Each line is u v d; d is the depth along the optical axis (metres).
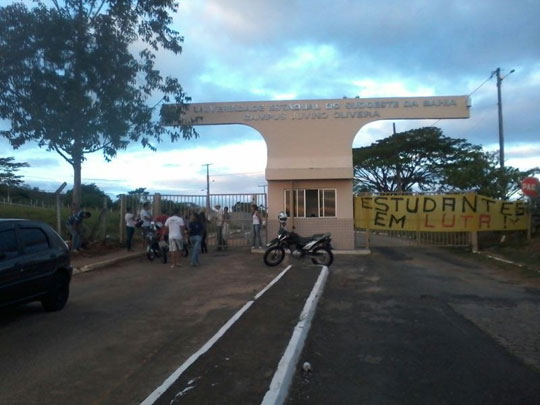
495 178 22.70
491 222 20.81
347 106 20.84
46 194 46.94
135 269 15.19
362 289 11.83
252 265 16.09
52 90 14.90
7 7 14.62
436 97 20.67
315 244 15.98
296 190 20.97
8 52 14.52
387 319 8.80
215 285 12.33
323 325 8.36
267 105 21.03
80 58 15.14
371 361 6.50
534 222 20.98
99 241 19.23
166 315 9.11
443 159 42.44
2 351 6.88
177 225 15.63
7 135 15.48
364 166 44.16
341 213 20.80
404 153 42.69
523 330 8.07
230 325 7.79
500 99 28.20
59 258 9.45
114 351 6.91
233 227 21.42
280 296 10.12
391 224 21.25
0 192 42.78
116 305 10.01
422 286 12.28
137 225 18.45
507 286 12.34
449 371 6.12
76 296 10.98
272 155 20.97
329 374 6.01
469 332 7.93
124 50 15.99
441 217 21.11
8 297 8.02
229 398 4.94
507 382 5.76
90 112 15.58
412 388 5.57
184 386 5.25
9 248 8.27
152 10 16.34
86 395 5.34
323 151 20.84
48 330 8.02
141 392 5.43
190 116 21.08
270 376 5.53
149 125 16.88
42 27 14.62
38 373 6.01
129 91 16.22
